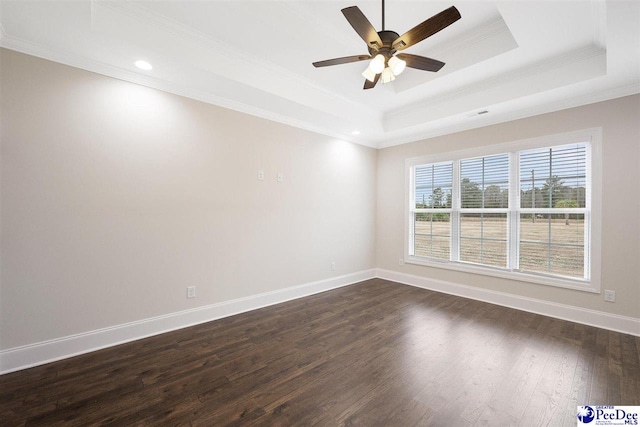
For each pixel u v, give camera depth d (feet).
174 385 6.48
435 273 14.57
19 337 7.09
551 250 11.05
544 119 10.98
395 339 8.84
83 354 7.84
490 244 12.71
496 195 12.53
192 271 9.94
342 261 15.35
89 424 5.28
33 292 7.25
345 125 13.57
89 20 6.45
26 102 7.13
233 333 9.27
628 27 6.39
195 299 10.02
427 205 15.10
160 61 7.96
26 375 6.81
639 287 9.06
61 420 5.38
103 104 8.18
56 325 7.56
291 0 7.68
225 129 10.71
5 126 6.91
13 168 7.00
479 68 9.87
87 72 7.94
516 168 11.93
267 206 12.04
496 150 12.33
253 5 7.58
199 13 7.39
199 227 10.08
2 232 6.89
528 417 5.48
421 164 15.23
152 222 9.08
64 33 6.77
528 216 11.67
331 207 14.76
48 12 6.12
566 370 7.09
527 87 9.91
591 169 9.96
